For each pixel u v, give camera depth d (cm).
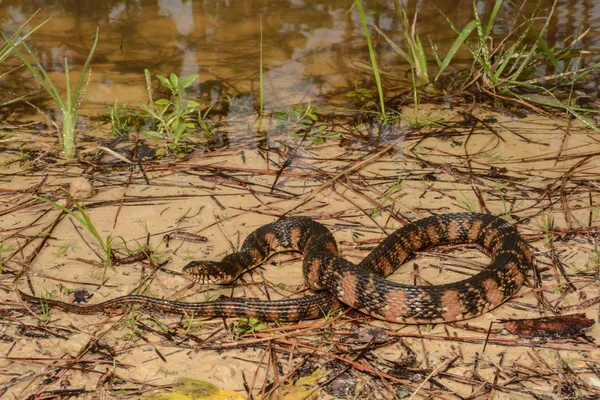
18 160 155
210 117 165
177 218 144
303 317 130
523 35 168
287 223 140
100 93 171
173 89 159
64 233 141
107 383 123
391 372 124
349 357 126
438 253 139
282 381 124
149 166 154
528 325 128
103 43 184
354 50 183
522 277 133
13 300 132
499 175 150
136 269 137
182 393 123
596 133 159
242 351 127
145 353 127
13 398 122
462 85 172
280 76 176
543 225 141
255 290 134
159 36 186
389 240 137
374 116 165
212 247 139
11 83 173
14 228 142
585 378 123
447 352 126
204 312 130
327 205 146
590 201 145
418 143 158
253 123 163
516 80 174
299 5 201
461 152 156
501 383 123
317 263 133
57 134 161
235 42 185
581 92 170
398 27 188
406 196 147
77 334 127
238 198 147
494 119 163
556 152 155
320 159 155
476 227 139
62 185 150
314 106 168
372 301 130
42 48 182
